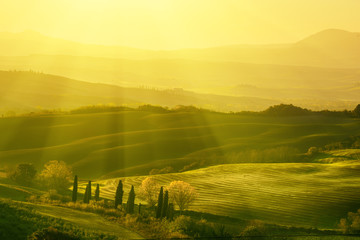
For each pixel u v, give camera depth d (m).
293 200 92.12
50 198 75.88
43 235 40.72
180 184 82.75
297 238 64.06
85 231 48.53
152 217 69.38
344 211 84.38
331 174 116.38
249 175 117.94
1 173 110.19
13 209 48.53
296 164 131.88
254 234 62.94
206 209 85.62
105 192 101.56
